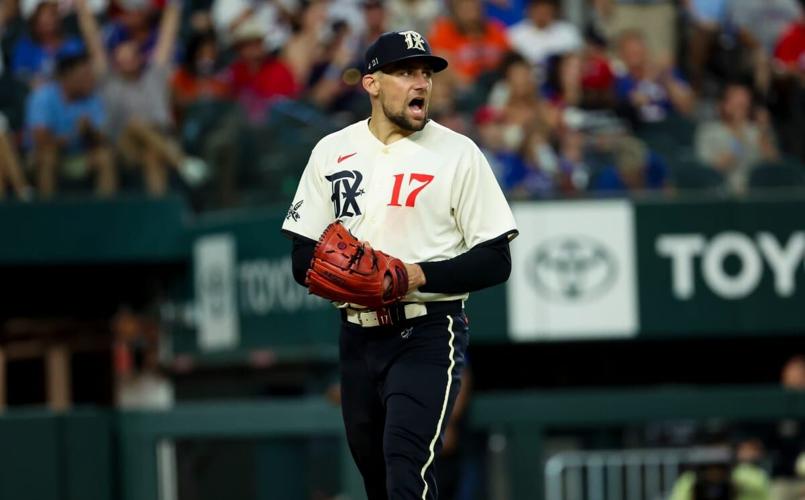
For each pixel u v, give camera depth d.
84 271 41.72
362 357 16.27
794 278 34.72
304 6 40.97
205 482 32.88
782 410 32.97
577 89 39.44
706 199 34.62
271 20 40.91
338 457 31.94
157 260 38.94
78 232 38.47
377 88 15.83
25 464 31.95
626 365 37.28
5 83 38.53
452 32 40.94
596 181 35.97
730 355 37.50
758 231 34.72
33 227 38.34
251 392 37.31
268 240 35.41
